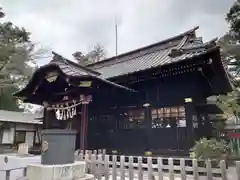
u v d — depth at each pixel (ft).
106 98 30.91
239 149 31.55
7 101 79.10
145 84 27.35
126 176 18.93
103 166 17.56
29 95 30.81
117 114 29.14
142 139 25.85
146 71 25.39
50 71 26.09
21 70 64.18
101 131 30.25
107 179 16.87
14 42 67.41
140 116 27.07
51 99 30.45
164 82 25.96
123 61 39.75
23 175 16.94
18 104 86.17
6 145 53.21
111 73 32.53
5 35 64.69
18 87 72.84
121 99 29.35
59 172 12.82
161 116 25.27
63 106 29.07
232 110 40.11
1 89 75.15
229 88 27.30
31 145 58.90
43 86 28.96
